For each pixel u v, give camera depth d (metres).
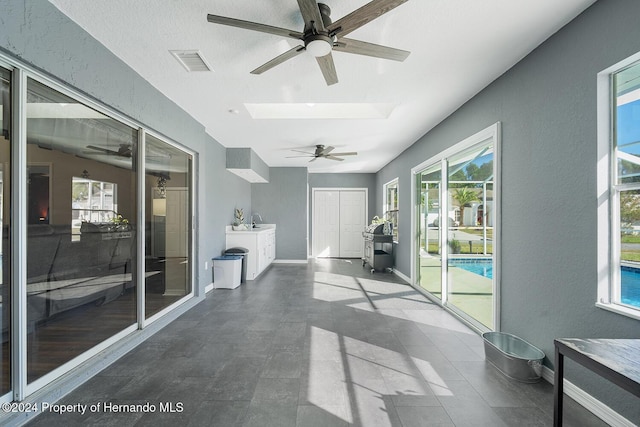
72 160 2.00
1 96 1.53
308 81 2.59
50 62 1.65
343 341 2.57
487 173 4.41
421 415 1.60
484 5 1.63
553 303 1.91
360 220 8.10
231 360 2.21
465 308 3.42
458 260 4.40
